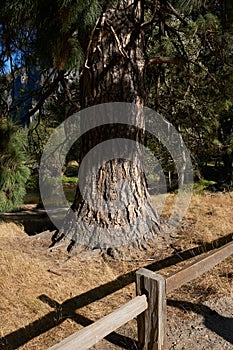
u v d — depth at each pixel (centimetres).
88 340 155
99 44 362
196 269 217
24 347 225
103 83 368
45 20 216
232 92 441
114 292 299
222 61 442
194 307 271
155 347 191
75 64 271
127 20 362
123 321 174
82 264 350
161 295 185
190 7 267
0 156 274
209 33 398
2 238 418
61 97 582
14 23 247
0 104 457
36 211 603
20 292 289
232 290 296
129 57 370
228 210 566
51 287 301
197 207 586
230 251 254
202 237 419
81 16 212
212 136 633
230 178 831
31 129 530
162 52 468
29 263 339
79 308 272
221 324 250
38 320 255
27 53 398
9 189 285
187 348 223
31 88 553
